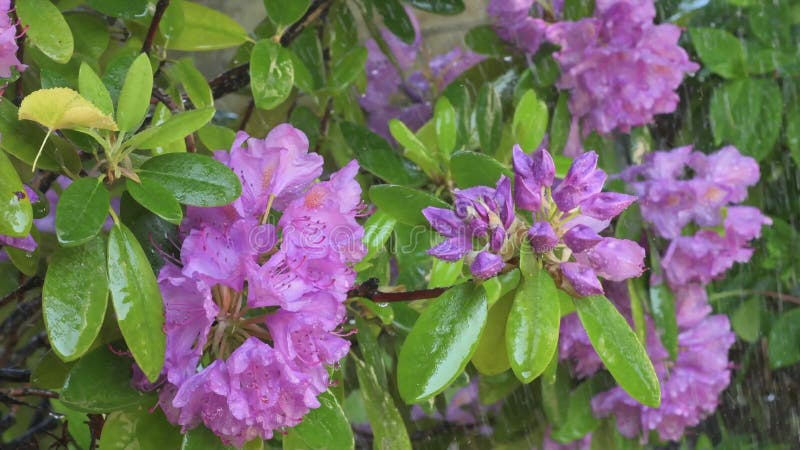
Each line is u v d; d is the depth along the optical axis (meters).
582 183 1.06
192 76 1.36
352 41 1.68
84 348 1.00
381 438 1.25
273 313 1.03
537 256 1.06
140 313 1.01
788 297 2.10
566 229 1.08
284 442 1.08
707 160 1.85
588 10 1.77
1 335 1.56
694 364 1.86
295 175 1.08
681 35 2.05
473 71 1.86
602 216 1.07
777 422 2.17
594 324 1.07
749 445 2.17
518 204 1.08
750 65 1.93
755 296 2.10
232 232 1.03
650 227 1.78
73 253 1.02
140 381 1.05
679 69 1.76
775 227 2.11
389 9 1.67
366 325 1.28
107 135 1.05
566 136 1.80
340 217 1.06
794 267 2.11
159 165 1.05
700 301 1.86
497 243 1.06
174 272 1.03
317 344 1.02
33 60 1.35
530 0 1.79
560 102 1.80
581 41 1.76
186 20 1.42
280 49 1.34
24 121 1.06
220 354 1.02
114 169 1.05
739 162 1.85
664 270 1.79
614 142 1.91
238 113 1.90
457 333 1.08
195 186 1.04
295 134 1.07
